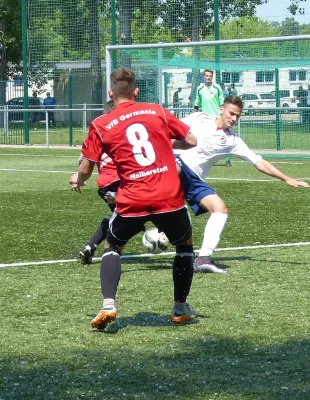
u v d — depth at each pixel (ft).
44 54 117.29
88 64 116.78
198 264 31.35
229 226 43.29
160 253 35.94
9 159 95.55
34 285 29.50
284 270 31.73
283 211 49.01
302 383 18.58
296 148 101.86
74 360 20.54
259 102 102.47
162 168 23.13
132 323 24.11
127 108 23.34
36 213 49.29
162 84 96.94
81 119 129.90
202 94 75.72
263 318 24.47
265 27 107.04
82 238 40.09
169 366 19.94
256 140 103.50
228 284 29.32
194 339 22.31
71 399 17.72
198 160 32.19
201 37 103.76
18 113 126.11
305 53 90.33
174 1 104.27
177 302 23.97
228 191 60.13
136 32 106.93
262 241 38.68
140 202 22.90
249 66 90.12
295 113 100.78
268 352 20.99
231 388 18.29
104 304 22.88
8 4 190.60
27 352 21.26
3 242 38.96
